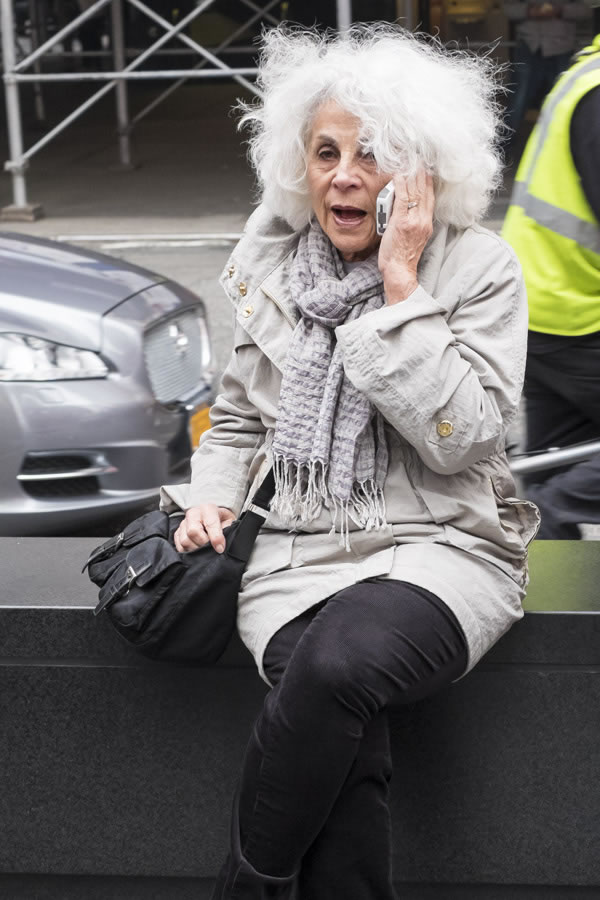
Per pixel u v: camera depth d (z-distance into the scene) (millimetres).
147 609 3730
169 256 15211
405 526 3688
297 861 3461
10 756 4207
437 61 3834
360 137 3564
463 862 4164
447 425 3455
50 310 6477
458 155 3557
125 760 4180
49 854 4277
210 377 7375
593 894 4207
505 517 3814
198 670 4086
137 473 6473
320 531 3754
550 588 4125
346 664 3334
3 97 32281
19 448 6230
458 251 3703
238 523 3803
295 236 3895
